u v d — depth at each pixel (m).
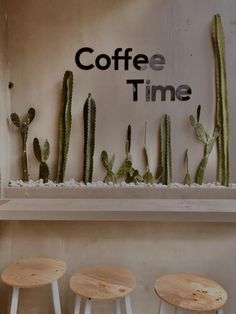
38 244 1.80
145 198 1.87
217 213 1.55
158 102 1.94
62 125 1.94
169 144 1.93
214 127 1.92
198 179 1.93
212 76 1.92
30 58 1.95
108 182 1.94
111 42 1.94
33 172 1.97
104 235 1.78
